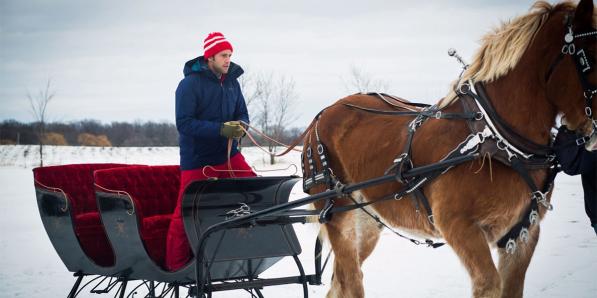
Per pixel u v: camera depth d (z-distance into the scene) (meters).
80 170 6.78
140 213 5.51
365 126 5.40
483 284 4.12
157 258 5.81
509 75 4.31
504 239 4.33
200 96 5.96
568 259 8.12
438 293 6.79
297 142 6.18
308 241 10.39
